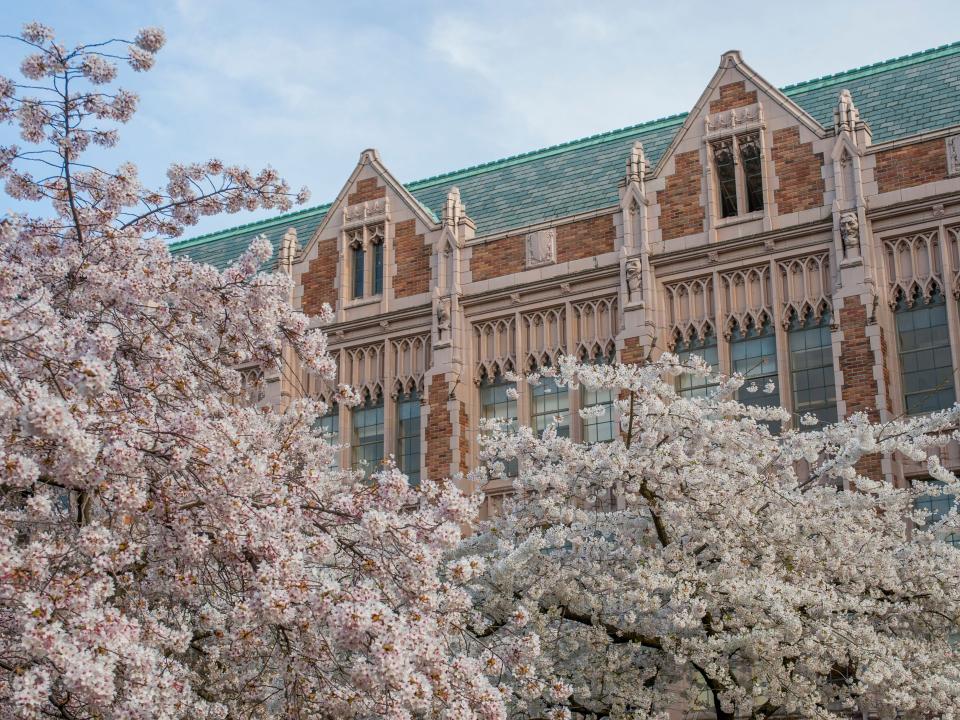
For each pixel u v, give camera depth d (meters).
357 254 32.50
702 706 17.48
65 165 13.83
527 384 28.73
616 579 17.03
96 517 12.99
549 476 17.44
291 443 15.40
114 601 11.67
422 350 30.44
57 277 13.07
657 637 16.55
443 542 11.64
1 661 10.37
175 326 14.05
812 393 25.30
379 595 11.64
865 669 15.63
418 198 34.91
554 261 28.98
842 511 17.72
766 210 26.61
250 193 15.28
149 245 14.12
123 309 13.25
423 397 29.48
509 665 12.30
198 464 11.20
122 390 12.52
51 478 10.91
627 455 17.34
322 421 31.34
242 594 11.90
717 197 27.53
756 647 15.27
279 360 14.49
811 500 17.50
